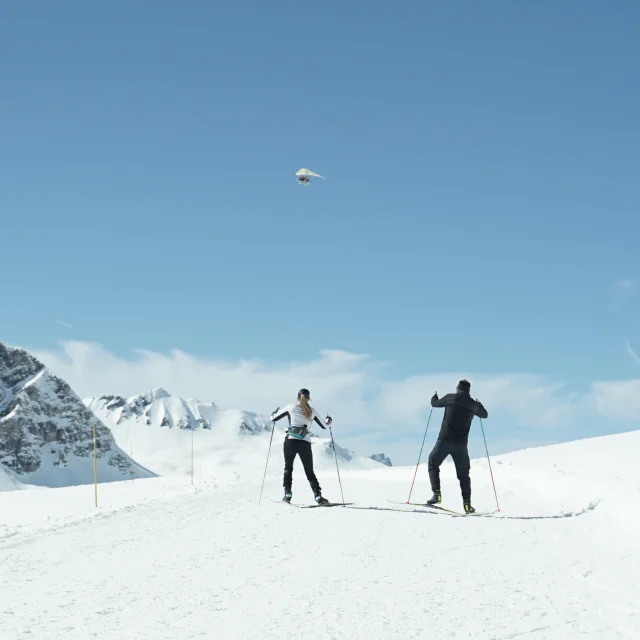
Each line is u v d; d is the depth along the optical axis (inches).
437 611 258.5
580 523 443.5
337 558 350.6
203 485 750.5
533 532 418.6
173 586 297.6
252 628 237.8
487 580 306.2
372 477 893.8
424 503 548.4
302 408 556.1
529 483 655.1
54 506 663.8
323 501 533.0
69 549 381.1
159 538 410.0
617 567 327.9
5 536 419.5
